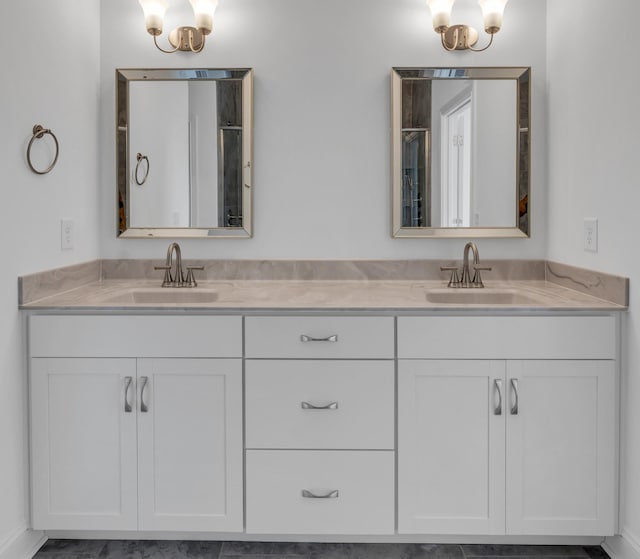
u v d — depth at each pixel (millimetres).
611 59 1850
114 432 1874
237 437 1860
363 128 2428
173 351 1855
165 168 2420
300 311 1854
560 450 1843
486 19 2293
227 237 2420
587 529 1846
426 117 2396
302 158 2436
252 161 2412
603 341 1823
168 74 2404
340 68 2422
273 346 1849
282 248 2455
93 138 2371
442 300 2213
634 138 1715
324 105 2428
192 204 2422
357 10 2416
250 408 1855
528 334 1829
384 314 1853
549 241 2406
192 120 2412
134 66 2430
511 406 1836
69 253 2166
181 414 1867
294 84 2426
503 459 1847
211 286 2352
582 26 2061
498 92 2402
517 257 2451
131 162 2424
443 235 2412
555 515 1850
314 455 1854
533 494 1851
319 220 2445
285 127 2434
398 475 1854
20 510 1854
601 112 1923
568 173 2199
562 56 2244
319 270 2447
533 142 2428
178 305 1852
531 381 1839
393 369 1843
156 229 2430
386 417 1849
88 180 2328
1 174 1710
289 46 2422
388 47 2416
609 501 1839
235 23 2416
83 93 2268
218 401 1863
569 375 1830
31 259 1894
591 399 1835
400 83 2391
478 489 1854
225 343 1854
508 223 2418
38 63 1909
